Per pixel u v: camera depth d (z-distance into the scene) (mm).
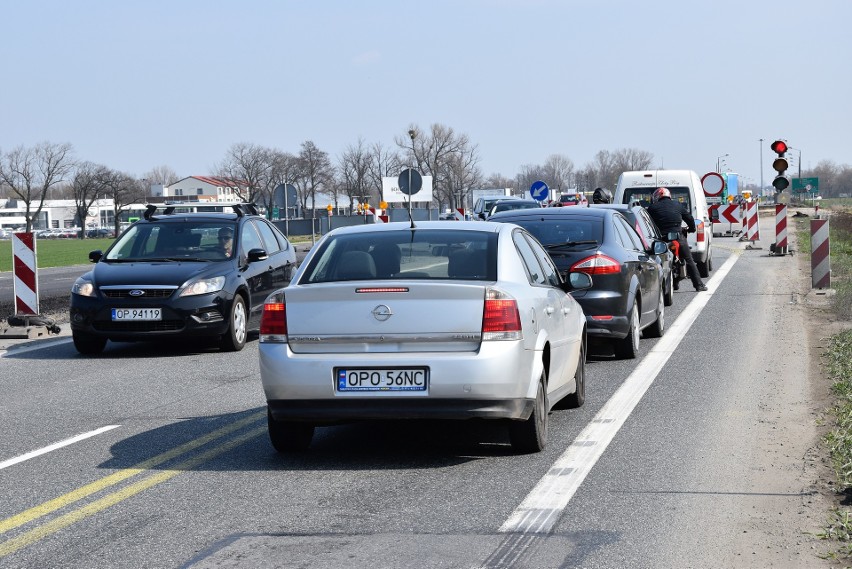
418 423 20109
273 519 13352
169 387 25078
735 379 24375
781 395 22078
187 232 34000
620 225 29750
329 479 15562
